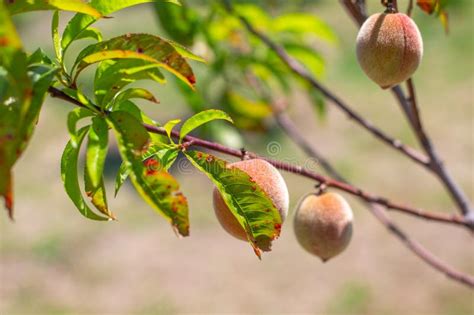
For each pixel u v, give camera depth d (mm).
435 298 2143
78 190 810
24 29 4465
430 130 2912
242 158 858
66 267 2447
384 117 3037
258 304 2211
